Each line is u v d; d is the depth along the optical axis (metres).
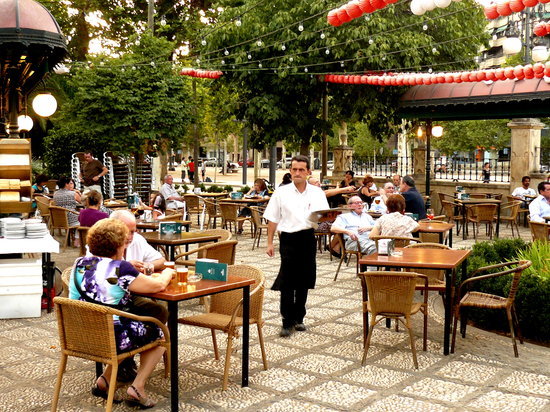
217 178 48.16
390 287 5.43
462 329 6.41
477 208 13.88
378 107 18.58
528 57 14.46
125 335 4.29
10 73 8.93
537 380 5.13
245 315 4.95
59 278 8.42
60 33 8.59
